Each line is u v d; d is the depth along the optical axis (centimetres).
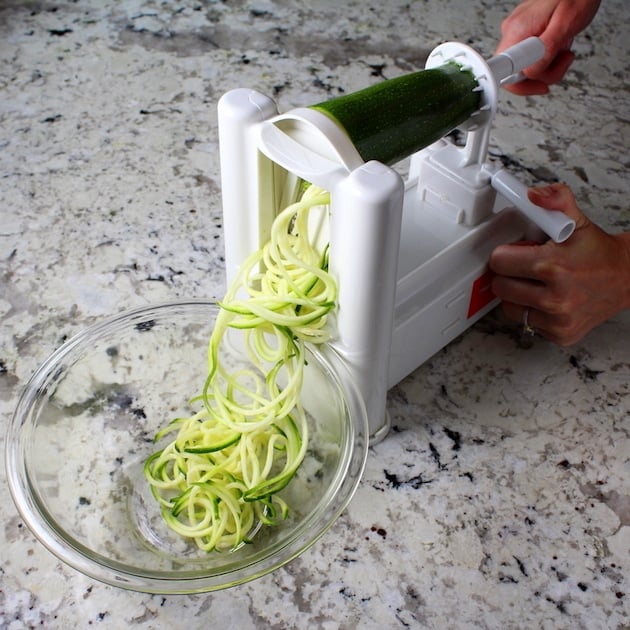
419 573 61
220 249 84
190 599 59
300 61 106
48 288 79
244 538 60
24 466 56
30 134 95
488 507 65
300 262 58
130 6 115
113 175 91
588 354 76
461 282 69
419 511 64
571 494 66
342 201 51
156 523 62
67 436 62
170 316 66
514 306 75
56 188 89
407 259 68
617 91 104
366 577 61
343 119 54
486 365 75
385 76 105
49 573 60
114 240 84
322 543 62
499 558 62
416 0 117
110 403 67
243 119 55
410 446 68
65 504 59
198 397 65
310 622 58
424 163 71
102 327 64
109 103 100
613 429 70
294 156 53
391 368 68
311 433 65
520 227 73
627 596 60
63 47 108
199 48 108
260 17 113
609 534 63
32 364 73
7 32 110
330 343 61
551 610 59
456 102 61
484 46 110
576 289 70
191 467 62
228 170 58
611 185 91
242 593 60
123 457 65
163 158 93
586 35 112
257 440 64
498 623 59
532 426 70
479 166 69
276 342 67
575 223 68
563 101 102
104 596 59
